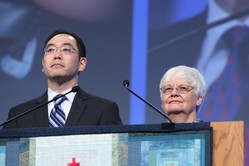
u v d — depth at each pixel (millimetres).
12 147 3734
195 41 9672
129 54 9766
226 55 9547
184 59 9664
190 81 5375
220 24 9633
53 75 5586
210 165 3510
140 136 3648
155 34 9766
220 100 9445
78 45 5816
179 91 5355
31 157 3707
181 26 9734
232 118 9383
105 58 9797
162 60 9688
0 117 9758
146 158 3625
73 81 5672
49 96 5590
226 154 3516
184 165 3576
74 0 9969
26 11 9992
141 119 9430
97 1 9938
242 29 9578
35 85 9797
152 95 9586
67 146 3691
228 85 9484
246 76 9469
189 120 5367
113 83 9711
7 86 9812
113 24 9859
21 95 9781
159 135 3635
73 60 5664
